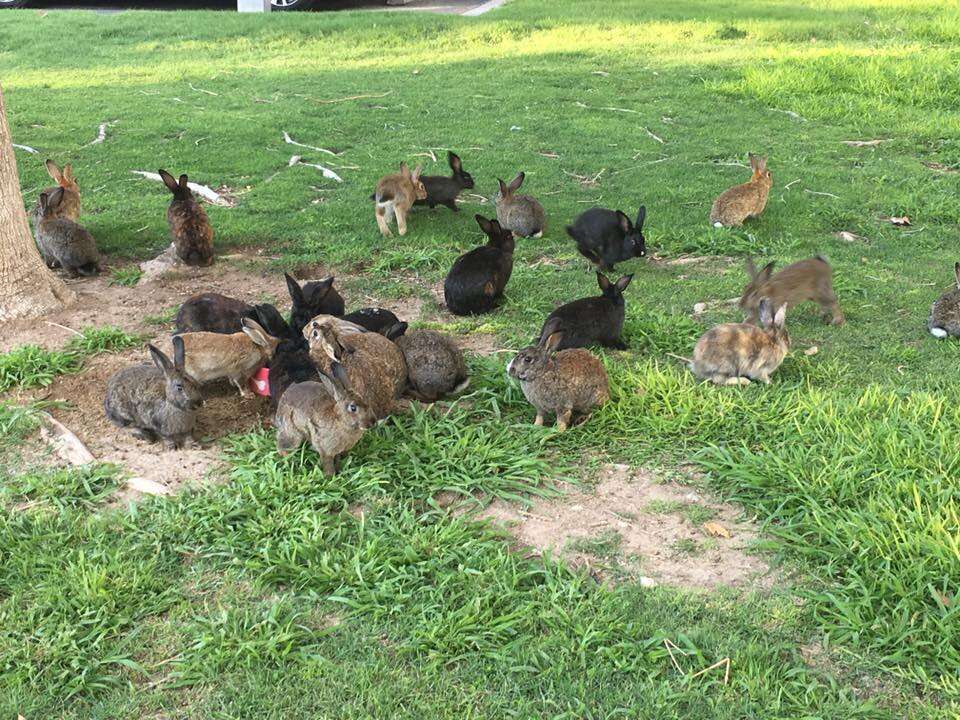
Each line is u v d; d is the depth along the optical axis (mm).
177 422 2758
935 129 6129
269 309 3211
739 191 4605
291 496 2520
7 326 3617
